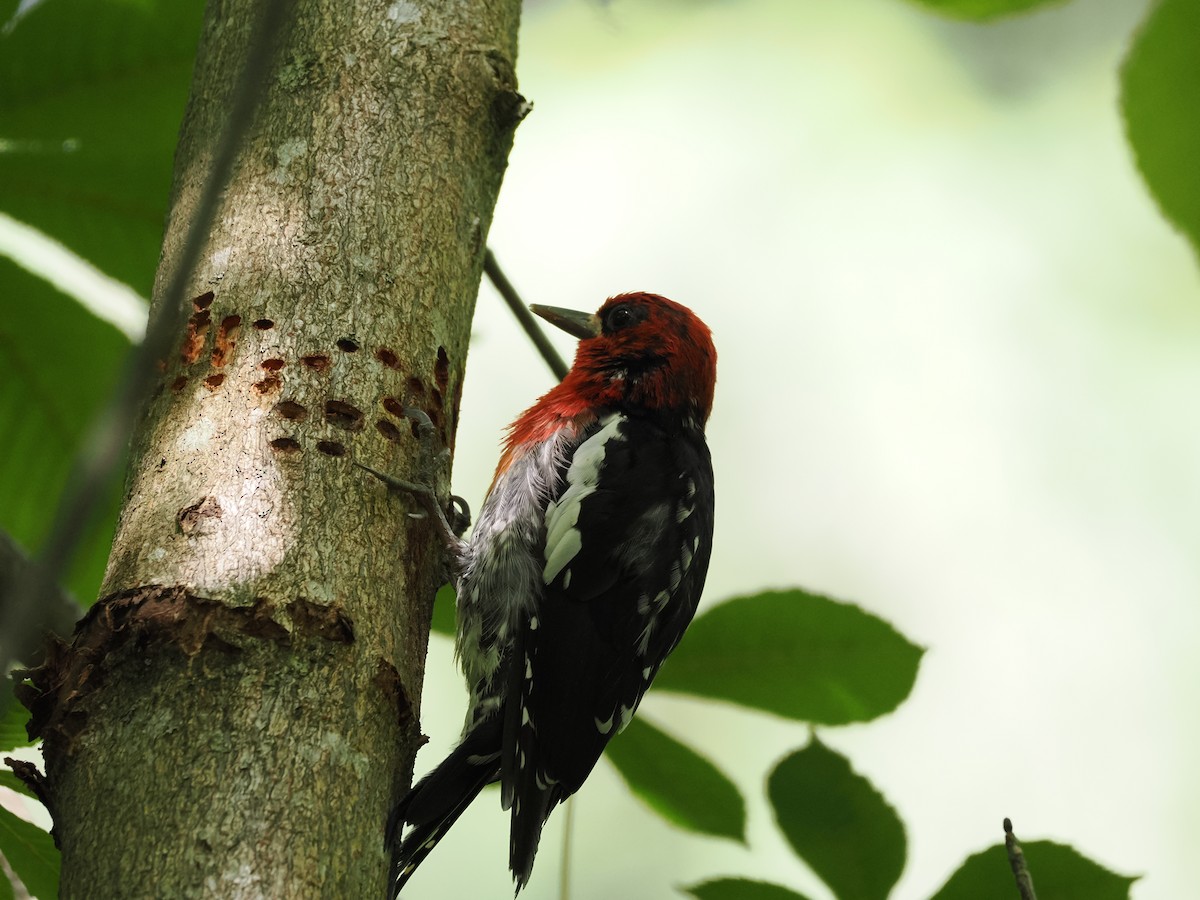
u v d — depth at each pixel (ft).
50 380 23.79
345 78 21.27
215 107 21.09
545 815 23.18
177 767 14.80
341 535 17.47
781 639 19.95
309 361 18.76
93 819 14.62
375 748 16.22
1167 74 11.78
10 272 23.50
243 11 21.84
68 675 15.79
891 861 18.57
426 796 18.38
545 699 24.30
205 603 15.97
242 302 19.07
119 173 22.85
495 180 22.61
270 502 17.25
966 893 17.87
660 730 21.18
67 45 22.24
